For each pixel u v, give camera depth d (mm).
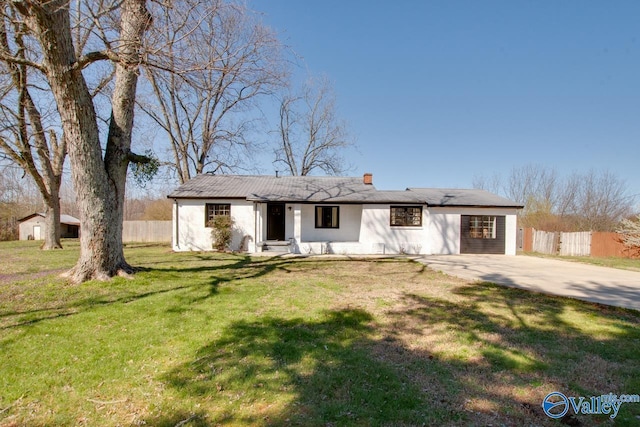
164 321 4863
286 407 2797
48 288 6539
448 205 15773
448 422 2607
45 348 3898
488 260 13453
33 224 28828
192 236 15961
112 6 6715
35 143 14742
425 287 7566
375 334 4504
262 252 15273
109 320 4871
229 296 6352
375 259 13234
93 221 7172
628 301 6336
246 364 3549
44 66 6402
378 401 2875
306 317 5160
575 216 28750
